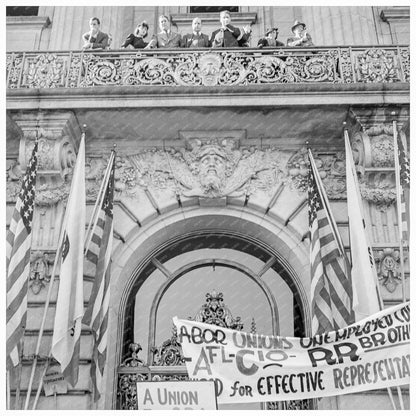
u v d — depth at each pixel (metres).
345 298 10.69
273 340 9.91
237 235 12.55
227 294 12.23
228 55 12.55
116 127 12.35
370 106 11.79
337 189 12.26
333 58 12.55
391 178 11.82
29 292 11.16
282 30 15.40
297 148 12.65
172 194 12.30
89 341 10.82
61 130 11.78
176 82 12.25
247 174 12.38
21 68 12.52
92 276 11.30
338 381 9.66
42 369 10.52
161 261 12.59
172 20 15.67
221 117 12.16
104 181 11.68
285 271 12.30
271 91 11.82
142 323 11.95
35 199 11.80
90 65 12.53
